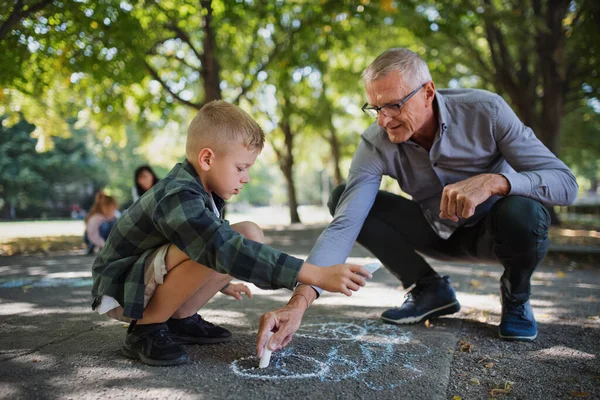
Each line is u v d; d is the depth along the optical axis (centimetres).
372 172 248
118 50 738
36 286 411
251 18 987
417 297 270
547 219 224
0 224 2153
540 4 965
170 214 168
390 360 201
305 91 1656
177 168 188
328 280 165
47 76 839
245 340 229
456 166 245
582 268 539
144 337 192
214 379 175
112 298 186
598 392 170
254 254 166
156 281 180
